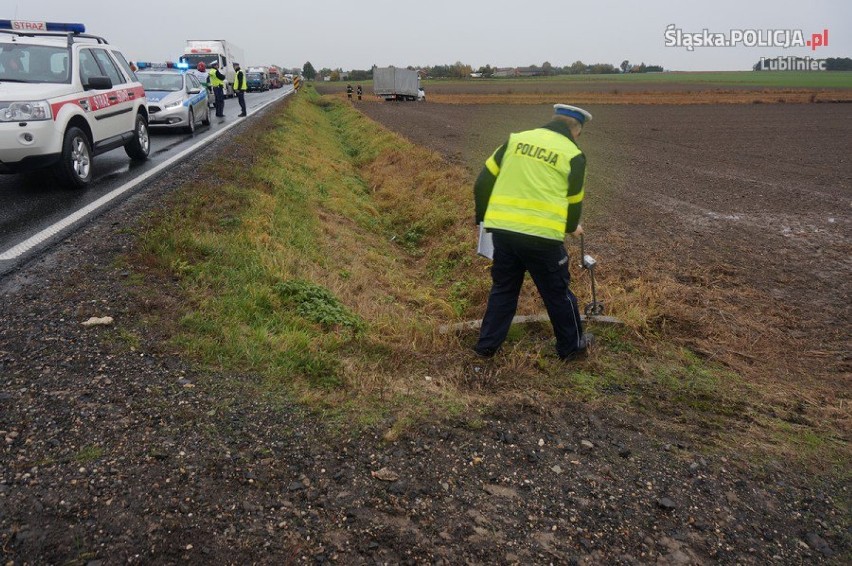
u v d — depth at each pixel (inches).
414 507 103.4
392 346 165.2
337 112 1239.5
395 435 122.1
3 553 83.5
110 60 362.0
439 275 288.5
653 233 327.9
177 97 567.2
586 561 95.2
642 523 104.7
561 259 151.6
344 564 89.5
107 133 331.3
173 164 366.9
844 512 112.0
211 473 104.6
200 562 86.4
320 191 390.3
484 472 114.7
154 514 93.6
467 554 94.2
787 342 191.0
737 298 229.1
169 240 202.7
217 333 153.4
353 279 241.1
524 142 147.3
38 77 297.9
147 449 108.0
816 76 4751.5
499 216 146.4
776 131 1078.4
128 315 155.6
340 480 108.0
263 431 118.6
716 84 3634.4
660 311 201.9
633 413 142.1
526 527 101.4
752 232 335.3
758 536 104.3
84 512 92.1
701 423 139.4
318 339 162.1
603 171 570.9
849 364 177.0
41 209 248.1
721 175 561.3
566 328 159.9
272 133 549.3
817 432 138.4
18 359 131.1
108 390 124.2
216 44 1352.1
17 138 260.1
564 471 117.1
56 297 160.7
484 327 164.2
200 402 124.9
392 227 389.7
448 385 146.9
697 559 97.8
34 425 110.8
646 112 1615.4
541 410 139.1
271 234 247.0
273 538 92.6
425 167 510.0
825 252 296.2
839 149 802.8
